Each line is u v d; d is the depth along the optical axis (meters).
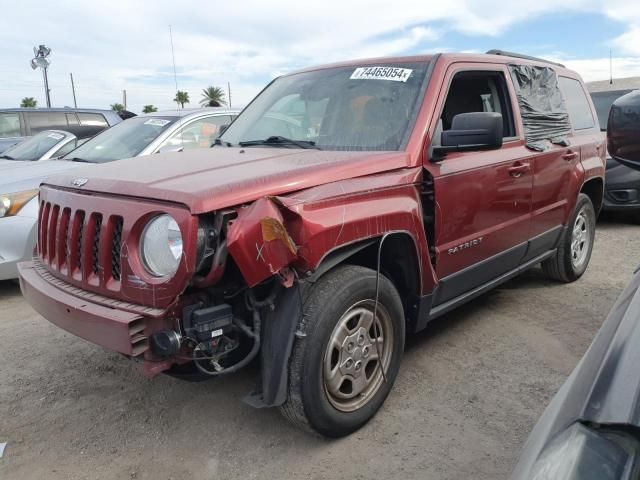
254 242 2.41
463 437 3.03
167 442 3.06
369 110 3.68
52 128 11.66
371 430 3.11
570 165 4.98
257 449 2.98
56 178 3.36
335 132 3.69
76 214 2.92
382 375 3.16
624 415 1.16
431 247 3.43
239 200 2.52
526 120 4.45
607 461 1.10
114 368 3.93
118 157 6.23
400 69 3.84
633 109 2.07
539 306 4.95
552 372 3.75
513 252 4.30
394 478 2.71
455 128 3.38
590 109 5.80
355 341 2.97
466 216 3.66
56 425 3.24
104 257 2.71
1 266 5.25
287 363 2.68
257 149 3.68
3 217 5.26
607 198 7.93
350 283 2.84
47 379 3.79
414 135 3.39
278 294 2.70
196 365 2.69
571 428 1.23
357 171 3.01
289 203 2.57
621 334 1.43
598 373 1.33
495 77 4.30
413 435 3.05
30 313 5.05
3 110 11.47
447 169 3.48
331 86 4.04
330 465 2.82
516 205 4.21
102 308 2.63
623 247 7.03
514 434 3.06
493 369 3.79
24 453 2.98
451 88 4.08
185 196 2.47
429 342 4.22
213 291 2.63
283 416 3.00
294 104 4.12
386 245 3.18
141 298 2.55
